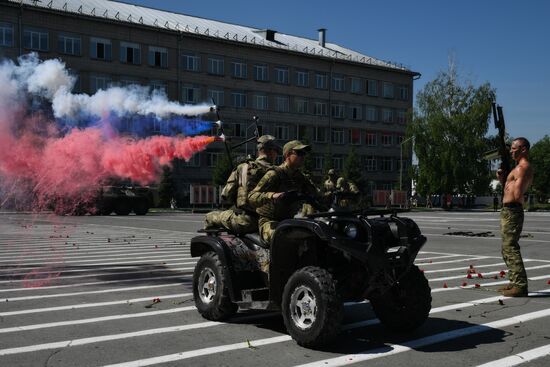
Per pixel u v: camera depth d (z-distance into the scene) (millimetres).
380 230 5551
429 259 13062
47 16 44562
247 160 6738
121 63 48875
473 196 62125
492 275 10508
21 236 19156
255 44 57781
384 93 69688
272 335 6078
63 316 6914
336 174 10352
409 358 5285
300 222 5570
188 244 16344
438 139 57812
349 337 6027
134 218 33781
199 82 54031
